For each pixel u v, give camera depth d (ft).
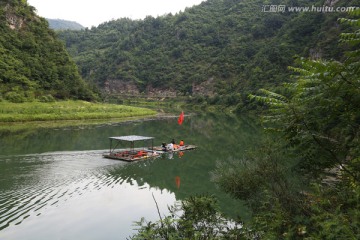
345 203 28.37
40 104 223.71
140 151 99.30
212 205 31.53
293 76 23.85
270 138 43.88
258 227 30.83
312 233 24.62
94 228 44.86
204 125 194.59
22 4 312.50
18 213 49.60
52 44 313.53
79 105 247.91
